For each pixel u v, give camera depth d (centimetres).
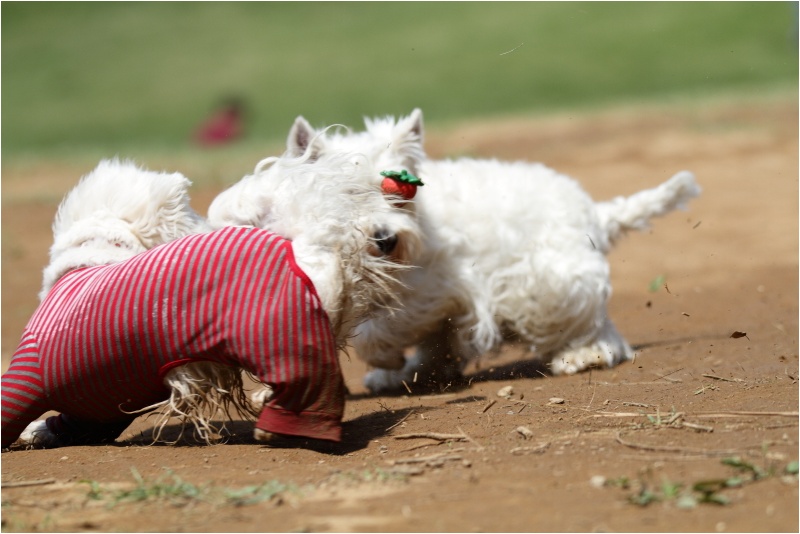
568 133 3338
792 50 5675
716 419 793
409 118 1138
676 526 574
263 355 766
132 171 956
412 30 7675
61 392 819
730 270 1756
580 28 6975
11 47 8475
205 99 6281
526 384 1078
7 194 2978
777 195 2378
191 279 777
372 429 865
